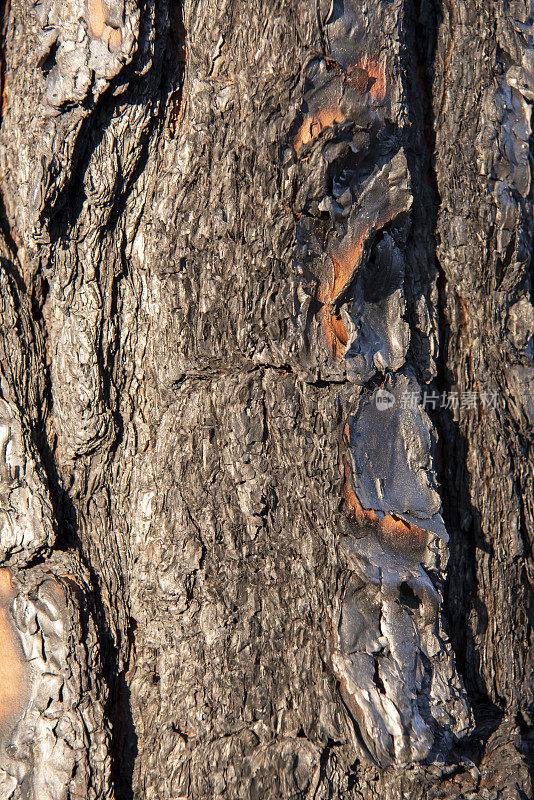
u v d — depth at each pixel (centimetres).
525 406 143
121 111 142
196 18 141
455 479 143
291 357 140
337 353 141
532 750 142
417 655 140
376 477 141
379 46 140
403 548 141
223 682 141
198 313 141
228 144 141
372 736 139
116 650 142
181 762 140
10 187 144
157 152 142
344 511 141
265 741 140
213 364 141
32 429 142
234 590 141
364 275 141
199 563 141
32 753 140
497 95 142
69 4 141
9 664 141
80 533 143
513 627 143
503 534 143
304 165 140
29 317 143
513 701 143
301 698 140
